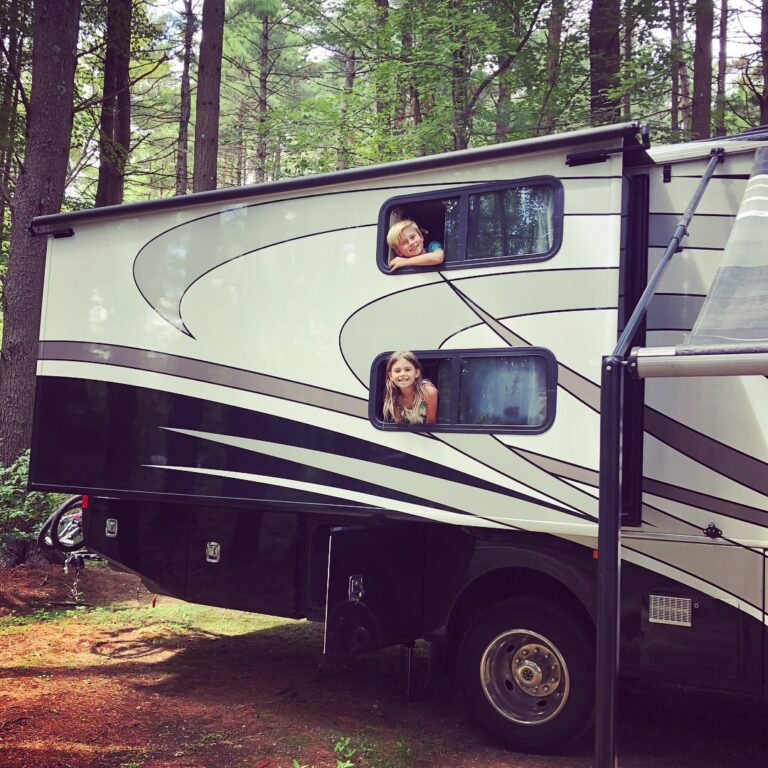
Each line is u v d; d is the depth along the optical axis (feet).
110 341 18.48
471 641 14.37
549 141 13.61
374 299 15.38
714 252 13.19
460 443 14.30
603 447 9.18
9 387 26.50
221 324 17.07
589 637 13.53
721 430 12.57
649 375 9.21
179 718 14.74
